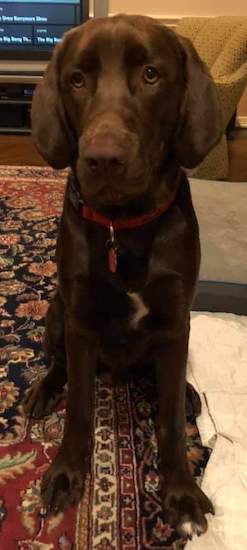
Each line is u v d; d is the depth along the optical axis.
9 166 3.06
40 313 1.77
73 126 1.05
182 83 1.04
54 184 2.80
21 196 2.64
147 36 0.96
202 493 1.16
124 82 0.96
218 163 3.07
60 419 1.38
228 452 1.23
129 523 1.12
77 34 1.01
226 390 1.42
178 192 1.11
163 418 1.21
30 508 1.15
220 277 1.69
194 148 1.07
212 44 3.27
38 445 1.31
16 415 1.39
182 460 1.18
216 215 2.04
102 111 0.93
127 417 1.38
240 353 1.52
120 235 1.07
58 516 1.14
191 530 1.10
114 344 1.21
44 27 3.72
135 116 0.95
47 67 1.07
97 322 1.15
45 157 1.11
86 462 1.24
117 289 1.09
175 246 1.09
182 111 1.06
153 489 1.20
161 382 1.21
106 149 0.88
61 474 1.18
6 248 2.16
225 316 1.70
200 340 1.55
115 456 1.27
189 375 1.47
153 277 1.08
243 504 1.13
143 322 1.14
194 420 1.38
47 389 1.41
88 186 0.95
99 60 0.96
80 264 1.09
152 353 1.23
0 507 1.15
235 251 1.80
